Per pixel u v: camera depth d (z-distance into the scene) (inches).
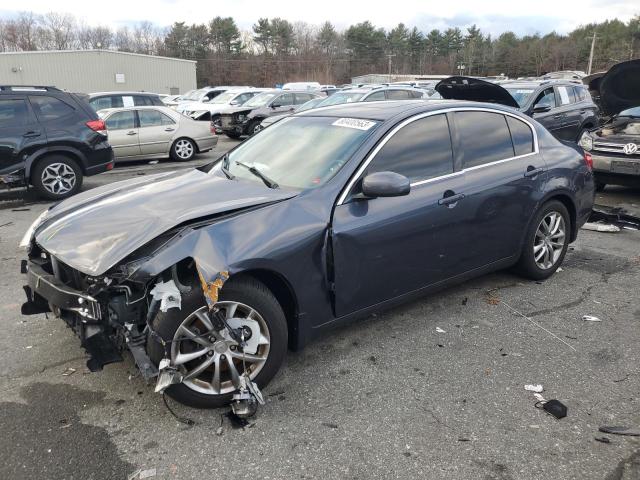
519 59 3447.3
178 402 116.2
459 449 104.4
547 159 181.8
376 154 138.3
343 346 144.6
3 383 126.5
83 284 115.3
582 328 155.5
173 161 516.7
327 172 134.6
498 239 167.2
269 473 98.4
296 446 105.4
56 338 148.7
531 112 411.2
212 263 106.0
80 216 129.6
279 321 119.6
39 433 108.8
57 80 1651.1
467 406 118.2
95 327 108.9
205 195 131.7
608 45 3189.0
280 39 3203.7
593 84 467.8
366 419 113.7
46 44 3021.7
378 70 3415.4
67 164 339.9
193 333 111.1
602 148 322.0
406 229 138.6
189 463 101.0
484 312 165.5
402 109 153.1
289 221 120.3
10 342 146.3
